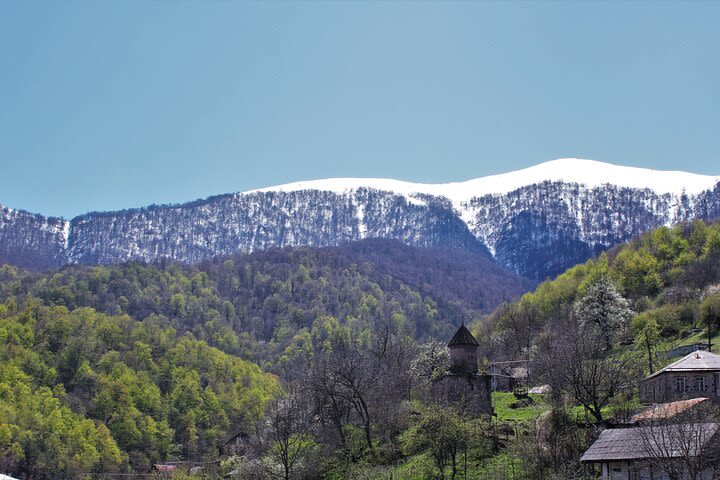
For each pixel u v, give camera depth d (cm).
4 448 18438
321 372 13875
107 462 19838
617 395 12125
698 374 11875
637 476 8400
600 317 18788
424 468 10869
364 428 13175
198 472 14512
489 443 10881
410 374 15350
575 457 9531
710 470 7906
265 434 13738
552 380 12169
